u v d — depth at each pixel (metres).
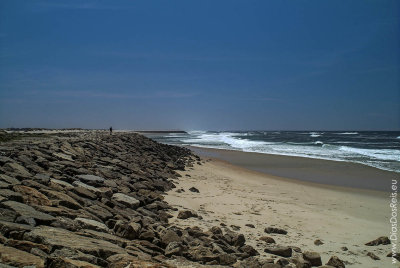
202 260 6.05
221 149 41.16
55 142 16.92
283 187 16.09
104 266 4.53
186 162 24.81
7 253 3.98
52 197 7.11
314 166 24.02
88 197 8.23
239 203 11.87
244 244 7.57
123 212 8.09
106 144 22.02
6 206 5.60
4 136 19.66
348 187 16.27
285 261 6.56
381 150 37.53
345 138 78.50
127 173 13.91
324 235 8.83
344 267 6.64
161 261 5.55
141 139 37.31
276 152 35.84
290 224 9.66
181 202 11.21
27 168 9.30
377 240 8.22
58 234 5.10
